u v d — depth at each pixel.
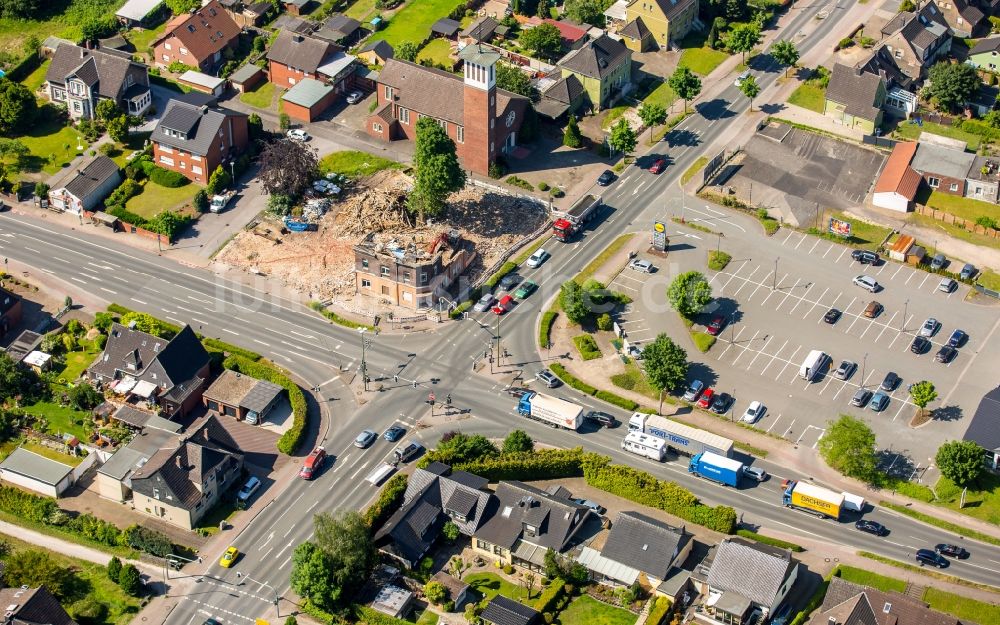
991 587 199.50
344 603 195.25
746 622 191.12
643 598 197.12
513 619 190.00
